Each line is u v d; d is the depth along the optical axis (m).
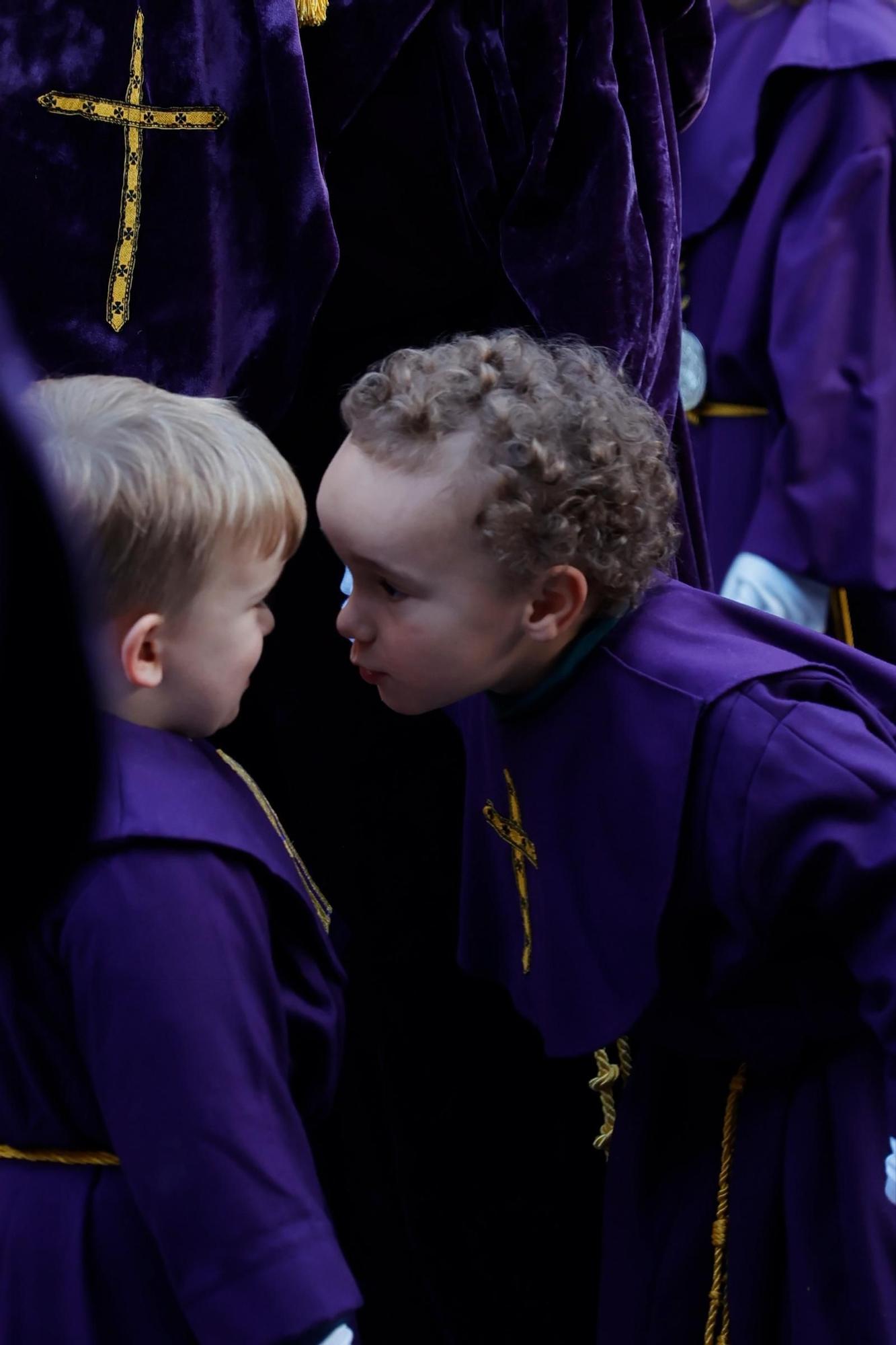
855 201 2.67
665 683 1.36
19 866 0.60
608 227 1.78
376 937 2.13
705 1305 1.57
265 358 1.72
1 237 1.62
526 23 1.73
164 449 1.20
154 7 1.57
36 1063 1.25
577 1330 2.11
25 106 1.58
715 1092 1.59
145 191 1.62
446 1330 2.11
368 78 1.70
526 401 1.28
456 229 1.82
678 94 2.02
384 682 1.42
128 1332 1.26
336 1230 2.20
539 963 1.55
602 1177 2.16
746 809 1.31
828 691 1.39
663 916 1.39
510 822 1.57
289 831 2.10
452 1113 2.15
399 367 1.33
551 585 1.34
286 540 1.32
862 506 2.65
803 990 1.44
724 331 2.83
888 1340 1.42
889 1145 1.41
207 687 1.29
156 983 1.16
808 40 2.72
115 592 1.19
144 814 1.19
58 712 0.55
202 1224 1.17
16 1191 1.31
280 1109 1.23
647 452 1.38
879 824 1.30
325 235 1.66
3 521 0.51
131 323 1.64
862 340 2.66
